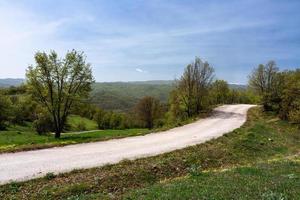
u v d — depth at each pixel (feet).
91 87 183.01
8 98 342.23
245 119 222.48
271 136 161.89
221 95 416.26
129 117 502.79
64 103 176.14
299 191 46.16
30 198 57.93
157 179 74.23
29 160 85.51
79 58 175.94
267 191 45.68
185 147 110.11
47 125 257.34
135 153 98.27
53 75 172.04
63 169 76.23
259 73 312.91
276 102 268.41
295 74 258.16
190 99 261.85
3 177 68.74
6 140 145.28
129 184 69.15
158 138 133.49
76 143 116.78
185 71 262.88
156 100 390.42
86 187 63.77
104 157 91.09
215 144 119.14
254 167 73.67
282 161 91.66
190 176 67.67
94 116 498.28
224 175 63.05
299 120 201.05
